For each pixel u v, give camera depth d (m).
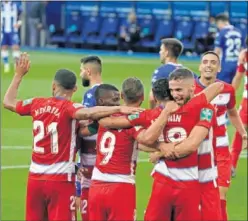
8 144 37.12
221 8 81.56
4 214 26.98
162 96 19.33
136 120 19.14
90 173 22.16
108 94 19.89
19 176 31.84
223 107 24.59
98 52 77.75
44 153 20.12
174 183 19.33
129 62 69.31
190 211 19.42
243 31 78.12
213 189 20.30
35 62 67.00
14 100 20.69
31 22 80.44
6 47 60.53
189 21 77.25
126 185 19.42
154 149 19.19
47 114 20.16
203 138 18.95
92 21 80.50
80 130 20.19
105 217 19.62
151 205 19.66
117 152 19.39
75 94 49.00
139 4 83.50
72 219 20.27
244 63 33.34
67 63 67.12
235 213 28.11
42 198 20.34
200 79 23.78
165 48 26.53
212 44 75.88
